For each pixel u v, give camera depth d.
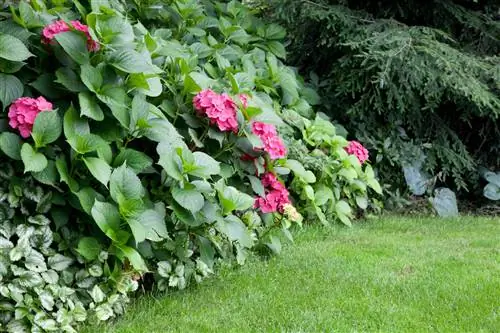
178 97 3.24
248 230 3.49
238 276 3.22
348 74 5.32
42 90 2.67
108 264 2.67
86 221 2.64
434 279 3.22
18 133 2.56
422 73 4.91
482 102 5.07
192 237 3.11
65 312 2.38
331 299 2.89
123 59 2.72
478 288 3.07
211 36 4.43
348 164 4.55
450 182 5.83
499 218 5.19
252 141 3.24
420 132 5.56
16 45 2.47
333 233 4.30
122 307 2.65
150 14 4.13
